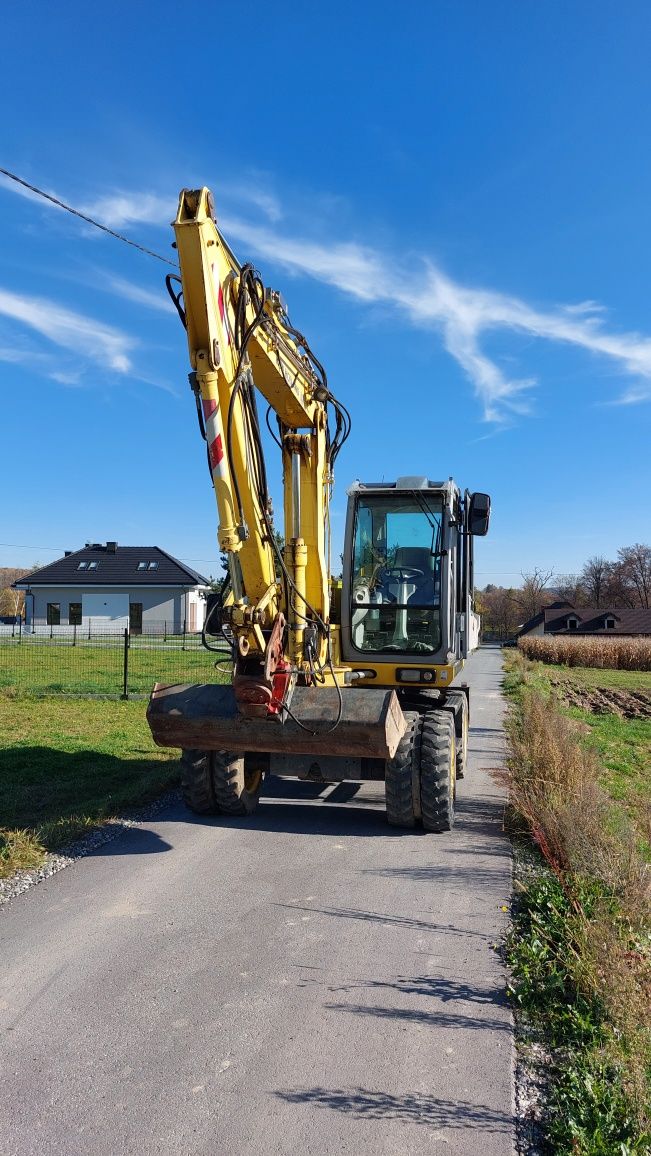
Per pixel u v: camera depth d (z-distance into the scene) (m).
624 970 3.83
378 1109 3.20
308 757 7.21
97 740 11.55
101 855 6.35
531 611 95.94
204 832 7.04
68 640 38.91
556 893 5.42
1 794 8.16
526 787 7.74
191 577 49.59
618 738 14.23
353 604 8.21
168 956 4.52
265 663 5.88
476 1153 2.98
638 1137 2.99
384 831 7.18
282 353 6.30
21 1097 3.23
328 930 4.93
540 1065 3.55
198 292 4.92
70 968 4.34
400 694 8.55
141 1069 3.43
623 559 102.50
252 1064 3.48
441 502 8.09
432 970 4.42
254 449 5.86
